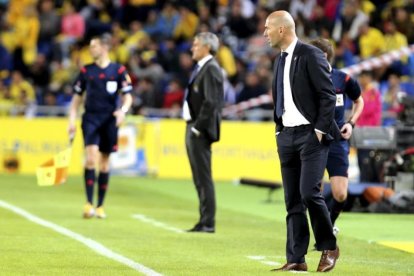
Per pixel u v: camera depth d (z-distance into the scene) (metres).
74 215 37.34
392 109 55.69
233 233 32.78
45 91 65.69
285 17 23.30
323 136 22.94
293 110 23.16
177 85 62.38
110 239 30.17
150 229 33.34
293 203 23.73
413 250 29.20
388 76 61.56
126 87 36.72
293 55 23.20
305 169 23.06
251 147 57.50
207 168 32.91
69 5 74.12
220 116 32.69
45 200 43.25
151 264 24.95
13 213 37.34
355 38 64.31
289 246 23.91
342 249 29.30
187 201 44.78
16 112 61.62
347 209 40.59
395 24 63.34
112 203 42.88
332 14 66.69
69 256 26.12
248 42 69.25
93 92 36.38
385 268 25.20
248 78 61.47
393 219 38.34
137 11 75.50
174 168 58.25
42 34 72.06
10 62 70.94
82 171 58.09
